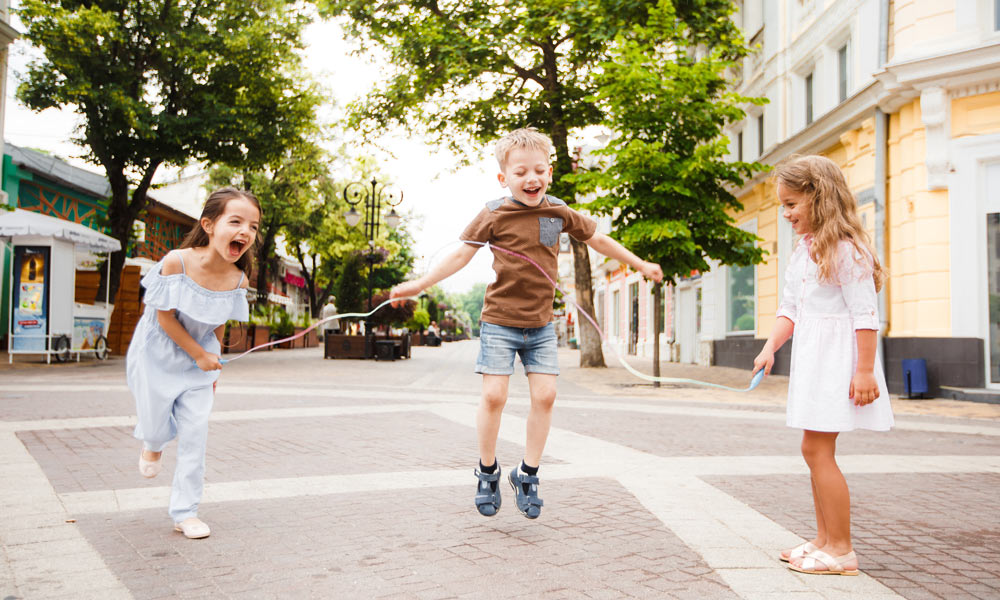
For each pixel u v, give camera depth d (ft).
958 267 34.60
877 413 8.80
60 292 48.67
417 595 7.82
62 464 15.30
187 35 57.06
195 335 10.62
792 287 9.59
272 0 58.75
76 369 45.06
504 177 10.52
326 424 22.24
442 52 50.31
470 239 10.48
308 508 11.85
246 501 12.32
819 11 47.42
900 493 13.79
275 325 94.58
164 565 8.82
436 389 35.94
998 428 24.39
